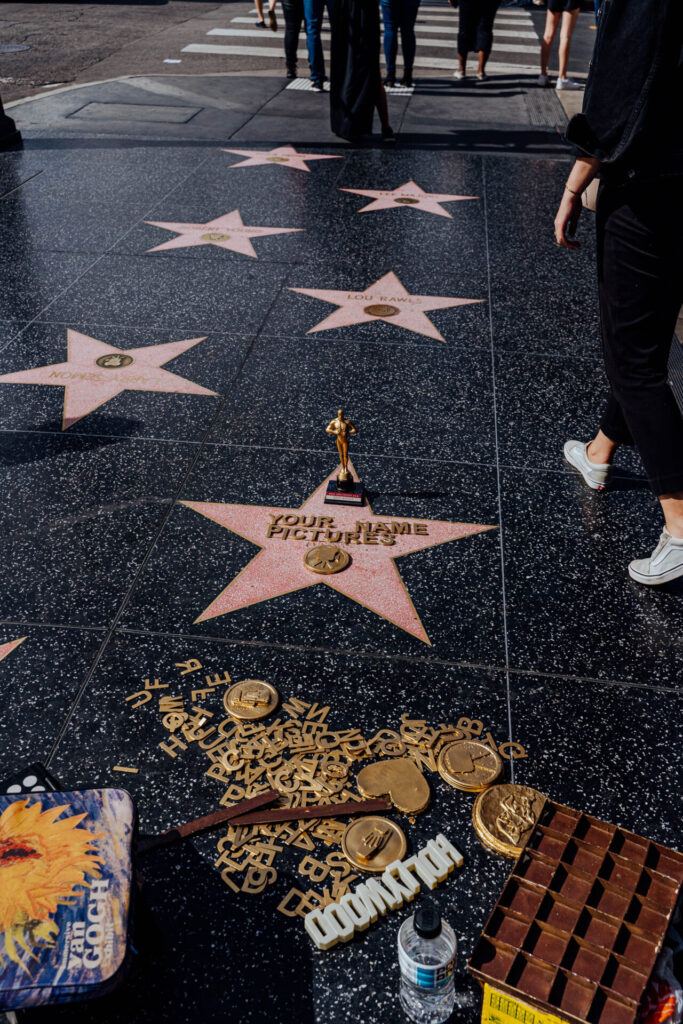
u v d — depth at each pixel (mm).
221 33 14906
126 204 6668
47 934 1542
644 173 2498
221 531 3244
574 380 4359
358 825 2184
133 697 2543
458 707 2539
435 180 7363
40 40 14000
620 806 2273
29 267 5516
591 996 1639
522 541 3236
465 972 1909
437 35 15734
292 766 2342
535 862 1913
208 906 2016
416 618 2861
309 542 3193
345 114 8195
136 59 12586
